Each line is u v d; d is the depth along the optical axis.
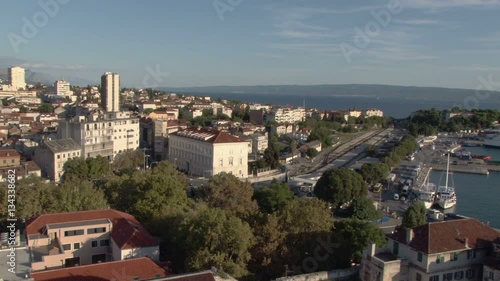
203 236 93.31
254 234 102.62
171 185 128.38
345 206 175.62
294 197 165.12
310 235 101.00
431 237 86.38
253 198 160.50
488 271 84.94
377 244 102.31
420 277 84.75
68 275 77.50
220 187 144.88
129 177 148.25
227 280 82.44
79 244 99.56
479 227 92.56
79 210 119.62
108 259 102.00
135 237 95.50
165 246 104.56
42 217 102.00
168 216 112.75
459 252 86.06
